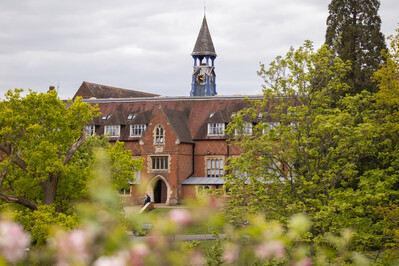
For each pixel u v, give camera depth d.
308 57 26.47
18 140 30.30
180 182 65.69
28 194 31.36
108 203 4.25
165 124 66.06
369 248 22.05
